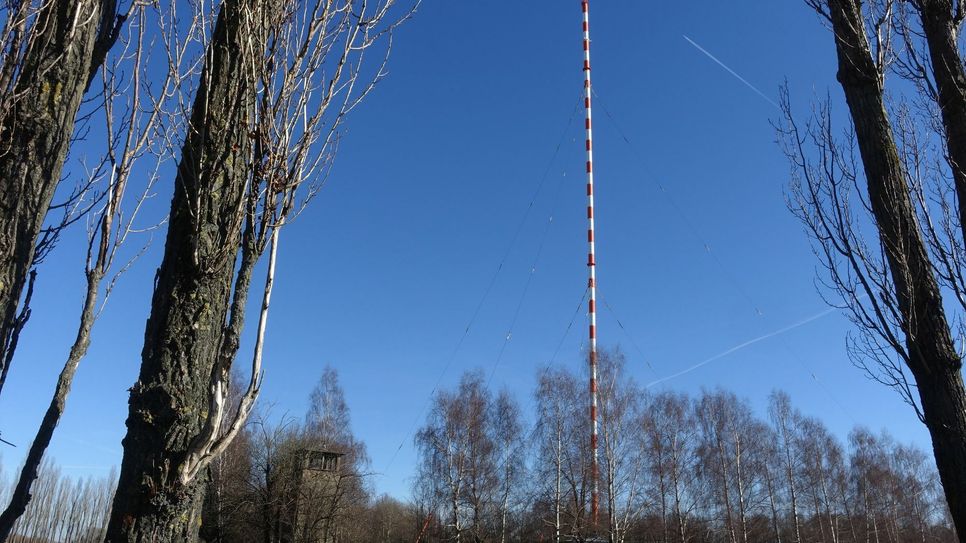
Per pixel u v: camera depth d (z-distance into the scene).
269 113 5.25
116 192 5.27
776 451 45.06
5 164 4.20
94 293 5.03
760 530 43.12
